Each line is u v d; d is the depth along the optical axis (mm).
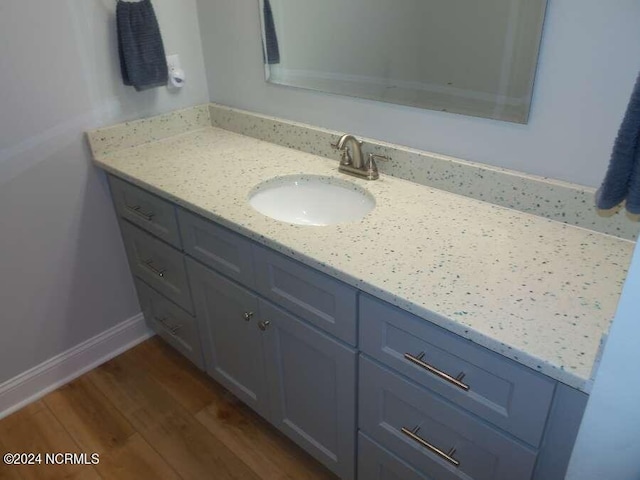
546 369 824
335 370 1285
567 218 1238
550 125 1202
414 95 1431
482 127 1325
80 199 1866
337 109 1660
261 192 1576
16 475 1661
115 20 1739
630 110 697
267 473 1658
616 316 621
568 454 898
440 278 1042
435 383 1047
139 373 2086
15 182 1688
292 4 1620
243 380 1719
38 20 1575
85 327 2062
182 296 1802
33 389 1965
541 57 1157
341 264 1104
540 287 1005
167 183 1578
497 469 1031
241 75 1923
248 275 1407
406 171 1510
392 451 1258
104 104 1813
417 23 1341
